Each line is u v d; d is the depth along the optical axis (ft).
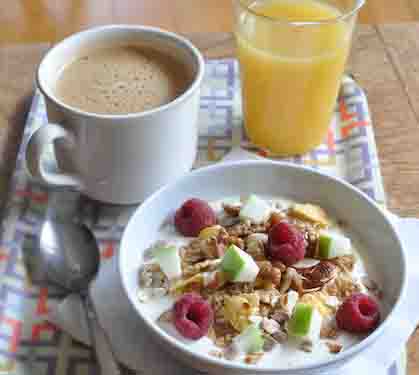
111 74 1.57
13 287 1.44
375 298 1.35
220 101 1.83
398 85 1.86
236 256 1.33
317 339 1.27
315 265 1.38
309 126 1.66
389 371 1.29
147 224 1.44
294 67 1.57
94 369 1.31
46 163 1.60
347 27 1.55
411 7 2.40
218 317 1.31
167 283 1.36
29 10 2.42
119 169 1.49
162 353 1.32
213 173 1.49
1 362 1.32
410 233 1.47
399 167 1.65
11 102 1.82
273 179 1.52
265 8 1.69
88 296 1.40
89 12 2.39
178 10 2.36
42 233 1.50
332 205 1.49
